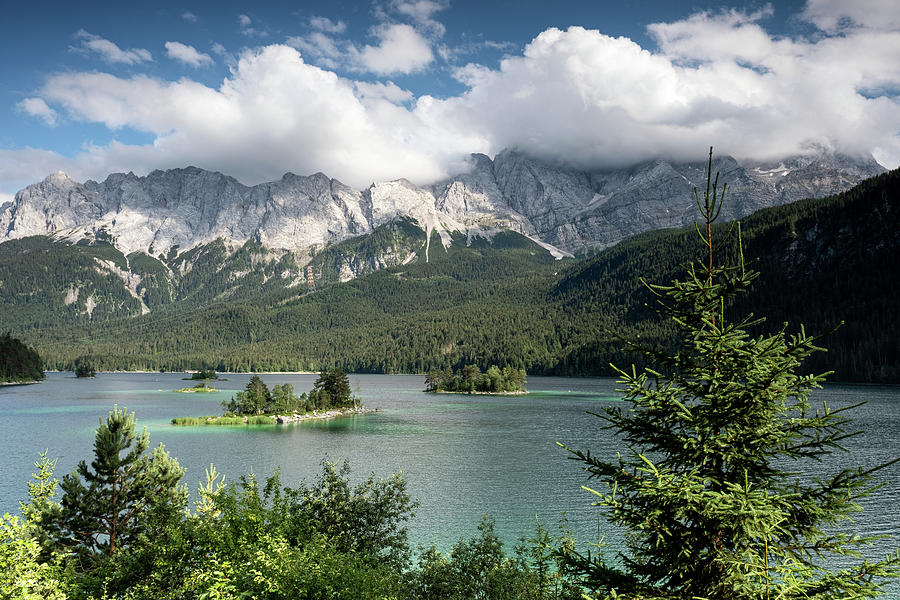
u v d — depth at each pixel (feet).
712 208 41.98
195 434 367.86
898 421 360.89
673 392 41.57
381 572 68.18
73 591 66.59
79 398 621.31
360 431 379.35
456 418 449.89
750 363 38.96
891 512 175.01
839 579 35.63
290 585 56.44
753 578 38.45
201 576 56.70
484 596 74.28
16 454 286.87
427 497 204.03
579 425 403.75
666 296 42.83
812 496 38.01
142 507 104.88
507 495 206.80
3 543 52.37
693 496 36.22
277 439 345.10
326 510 90.53
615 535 159.63
